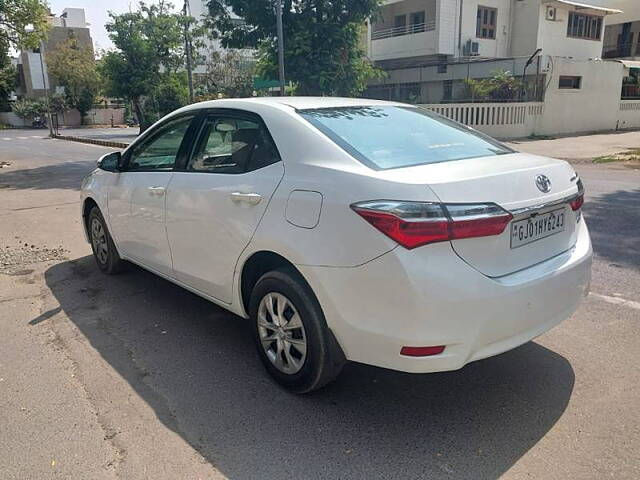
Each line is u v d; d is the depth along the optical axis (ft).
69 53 166.91
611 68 84.84
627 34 119.96
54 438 9.41
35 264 19.58
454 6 88.48
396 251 8.48
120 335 13.53
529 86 77.77
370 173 9.23
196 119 13.32
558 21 94.84
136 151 15.55
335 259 9.12
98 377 11.48
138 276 18.02
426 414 10.01
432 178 8.85
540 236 9.84
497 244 9.02
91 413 10.16
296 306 10.09
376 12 51.62
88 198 17.95
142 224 14.56
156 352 12.61
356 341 9.20
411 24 96.73
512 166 9.97
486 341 8.89
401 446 9.10
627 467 8.43
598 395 10.48
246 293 11.68
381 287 8.66
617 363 11.67
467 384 11.02
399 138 11.12
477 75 83.56
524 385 10.91
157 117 111.55
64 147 85.46
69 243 22.54
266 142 11.11
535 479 8.22
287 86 60.64
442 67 88.28
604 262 18.28
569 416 9.82
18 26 53.26
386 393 10.75
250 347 12.85
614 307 14.52
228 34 53.31
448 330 8.55
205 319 14.48
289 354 10.59
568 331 13.20
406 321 8.55
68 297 16.19
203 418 9.97
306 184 9.80
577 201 10.69
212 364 12.01
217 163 12.23
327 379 10.16
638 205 27.27
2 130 156.46
